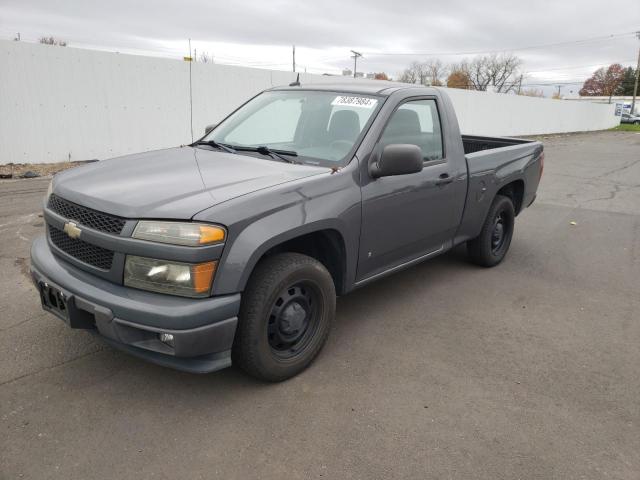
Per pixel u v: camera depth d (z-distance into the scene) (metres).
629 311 4.45
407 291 4.70
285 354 3.13
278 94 4.40
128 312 2.56
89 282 2.74
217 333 2.64
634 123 61.16
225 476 2.37
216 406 2.87
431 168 4.07
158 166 3.39
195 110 12.86
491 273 5.28
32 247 3.25
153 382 3.07
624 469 2.52
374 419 2.81
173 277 2.57
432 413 2.89
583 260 5.83
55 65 10.39
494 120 27.28
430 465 2.49
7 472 2.32
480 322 4.11
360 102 3.83
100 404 2.84
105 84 11.19
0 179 9.12
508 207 5.36
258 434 2.66
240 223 2.68
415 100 4.06
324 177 3.20
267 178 3.09
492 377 3.30
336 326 3.94
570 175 12.85
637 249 6.33
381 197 3.54
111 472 2.36
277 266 2.93
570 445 2.67
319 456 2.52
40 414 2.73
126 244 2.61
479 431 2.75
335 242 3.34
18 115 10.08
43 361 3.24
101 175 3.23
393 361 3.45
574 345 3.79
